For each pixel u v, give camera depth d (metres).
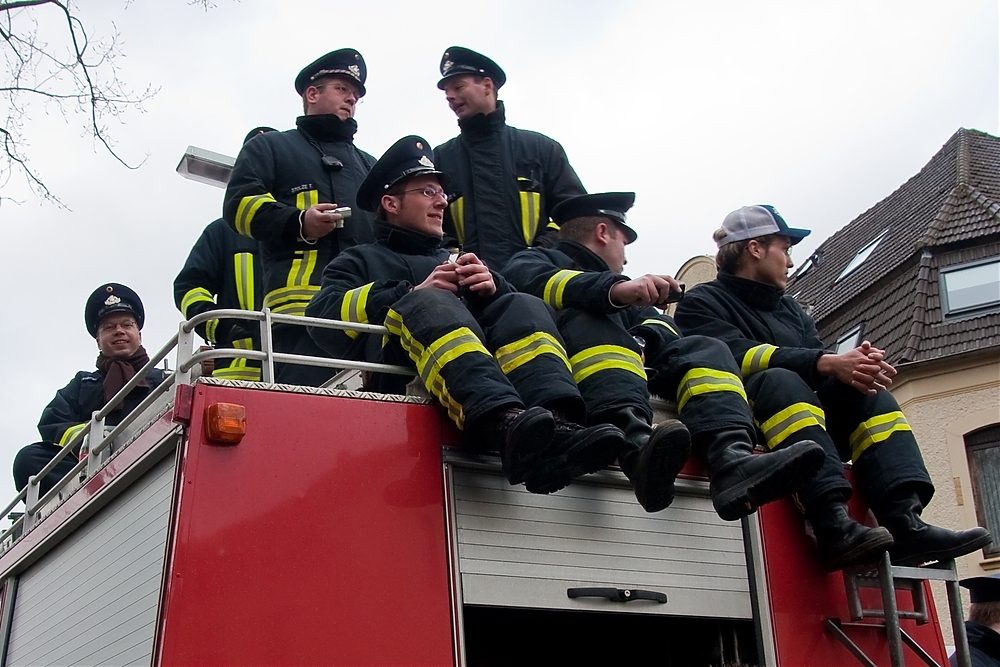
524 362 3.55
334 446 3.15
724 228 4.89
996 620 4.95
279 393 3.13
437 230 4.19
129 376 5.46
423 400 3.37
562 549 3.48
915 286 15.70
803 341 4.87
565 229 4.39
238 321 5.33
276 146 4.99
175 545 2.84
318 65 5.20
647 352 4.24
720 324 4.65
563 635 4.38
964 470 14.41
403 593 3.09
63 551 3.83
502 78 5.18
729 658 3.92
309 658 2.89
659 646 4.21
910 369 15.01
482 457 3.40
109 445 3.75
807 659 3.93
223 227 5.75
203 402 3.02
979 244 15.51
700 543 3.84
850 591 4.08
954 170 17.41
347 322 3.54
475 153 5.06
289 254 4.74
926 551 4.25
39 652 3.89
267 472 3.03
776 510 4.09
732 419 3.89
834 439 4.61
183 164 5.88
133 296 5.68
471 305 3.79
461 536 3.29
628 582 3.60
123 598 3.17
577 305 3.88
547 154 5.18
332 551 3.03
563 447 3.37
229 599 2.85
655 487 3.47
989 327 14.84
